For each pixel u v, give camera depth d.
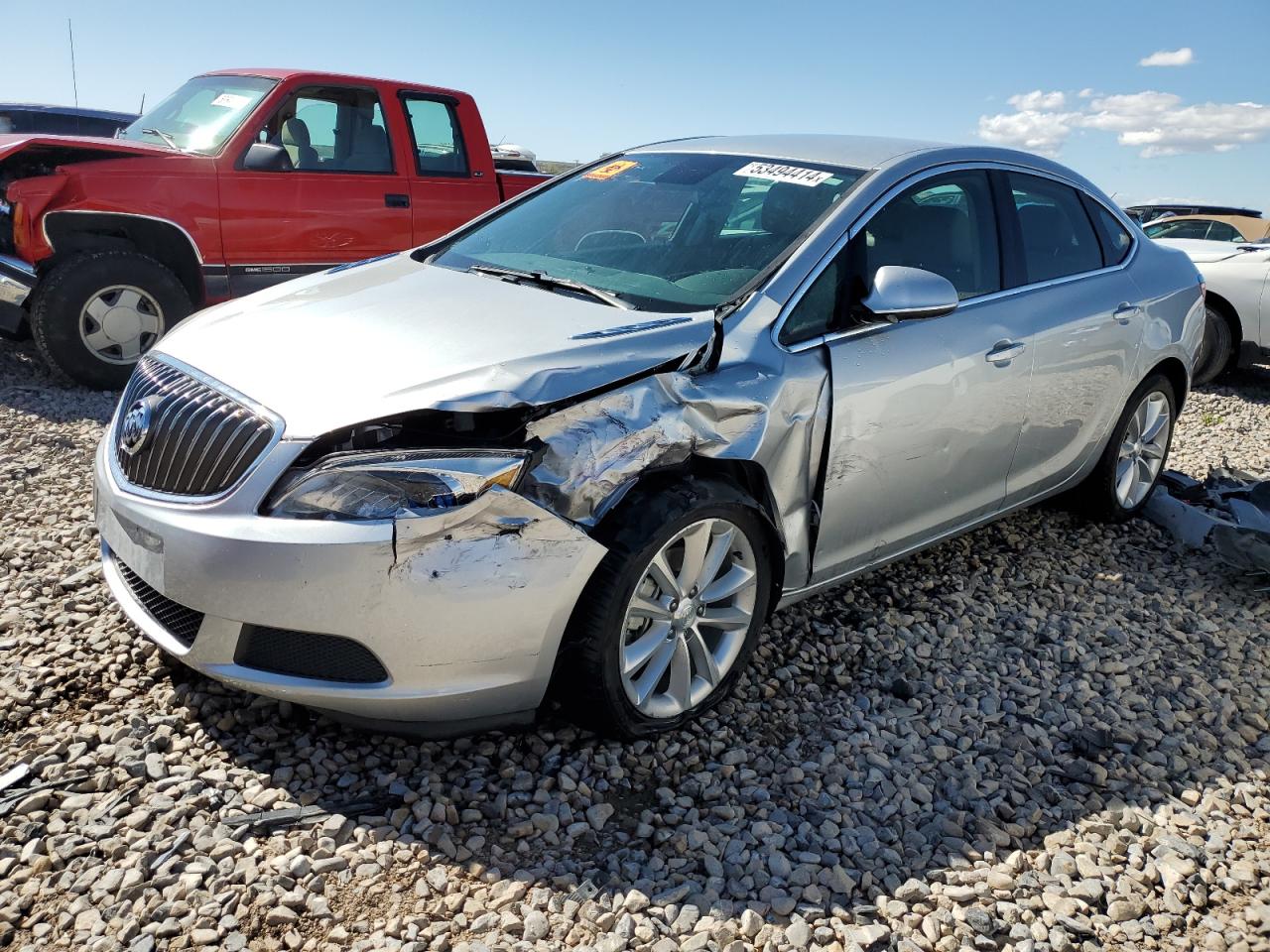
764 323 3.12
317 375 2.71
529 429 2.60
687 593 2.95
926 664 3.62
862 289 3.39
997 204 4.01
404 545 2.46
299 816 2.55
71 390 6.59
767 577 3.16
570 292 3.36
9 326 6.52
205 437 2.66
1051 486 4.45
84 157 6.43
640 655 2.86
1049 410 4.12
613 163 4.32
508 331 2.91
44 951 2.12
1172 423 5.09
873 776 2.97
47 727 2.82
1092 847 2.74
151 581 2.68
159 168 6.61
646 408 2.74
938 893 2.52
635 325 2.96
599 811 2.70
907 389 3.42
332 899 2.33
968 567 4.44
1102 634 3.96
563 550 2.61
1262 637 4.05
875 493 3.46
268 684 2.59
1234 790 3.05
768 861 2.59
